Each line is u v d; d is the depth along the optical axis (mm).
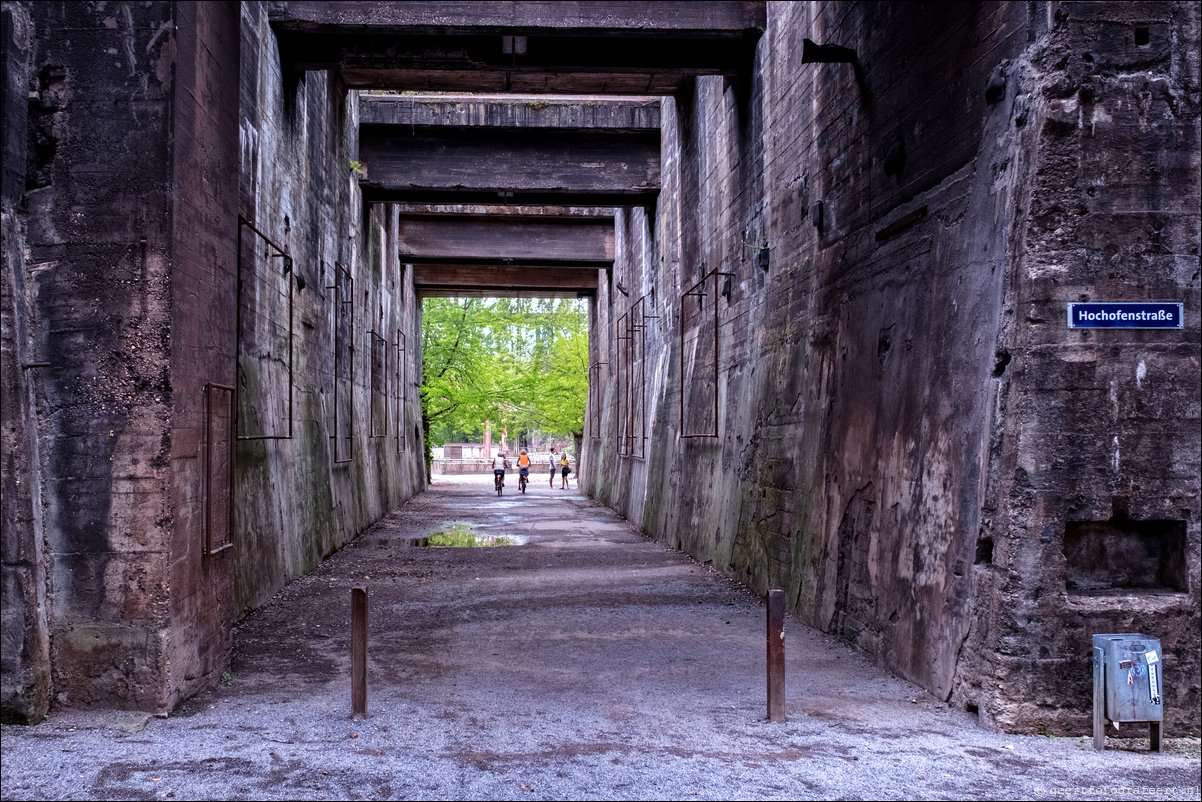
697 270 17078
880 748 5746
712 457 15422
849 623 8914
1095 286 6285
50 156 6395
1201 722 6172
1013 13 6684
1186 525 6316
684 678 7559
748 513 12914
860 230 9391
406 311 31766
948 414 7258
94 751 5555
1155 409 6301
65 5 6438
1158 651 5801
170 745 5680
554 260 27984
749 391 13383
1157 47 6320
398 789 4961
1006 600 6234
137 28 6422
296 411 13758
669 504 18516
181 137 6516
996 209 6762
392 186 19906
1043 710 6148
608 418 30062
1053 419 6254
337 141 17188
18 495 6141
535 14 12438
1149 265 6320
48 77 6422
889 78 8727
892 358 8438
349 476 18906
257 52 11188
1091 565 6422
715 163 15680
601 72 13656
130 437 6340
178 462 6496
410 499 32281
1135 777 5270
